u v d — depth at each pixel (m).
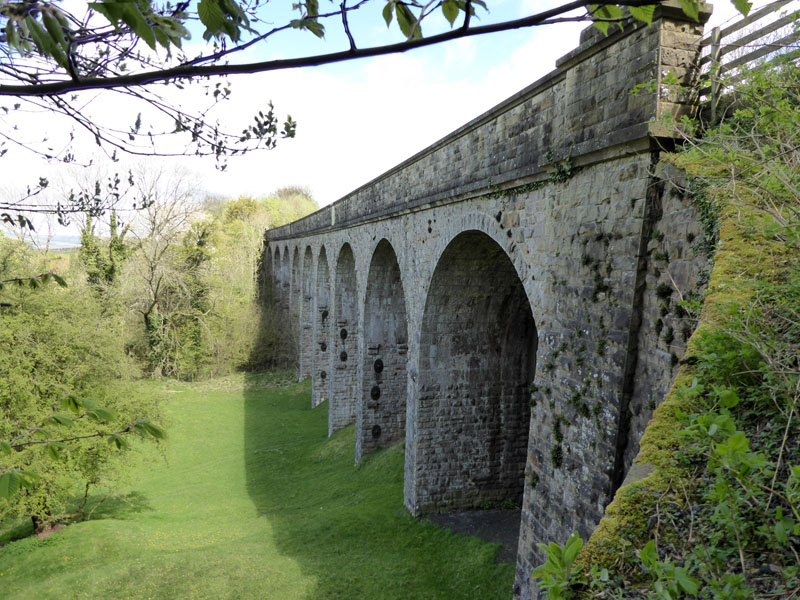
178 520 15.10
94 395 14.65
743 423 2.87
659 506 2.50
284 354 35.22
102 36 1.78
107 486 15.94
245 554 11.46
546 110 7.20
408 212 12.80
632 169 5.60
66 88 1.59
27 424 12.18
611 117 5.82
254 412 26.27
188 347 32.09
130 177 8.18
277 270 37.88
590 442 6.24
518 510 12.61
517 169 7.90
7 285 14.16
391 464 15.70
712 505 2.41
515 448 12.98
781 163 4.20
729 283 3.73
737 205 4.27
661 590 1.87
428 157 11.52
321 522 12.73
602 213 6.10
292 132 3.11
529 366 12.89
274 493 16.88
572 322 6.67
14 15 1.26
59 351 13.95
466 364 12.48
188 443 22.41
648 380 5.45
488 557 10.22
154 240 30.78
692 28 5.28
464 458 12.67
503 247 8.59
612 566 2.28
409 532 11.80
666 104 5.19
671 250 5.12
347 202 19.05
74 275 27.34
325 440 21.08
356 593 9.55
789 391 2.66
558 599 2.09
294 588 9.80
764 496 2.32
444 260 11.15
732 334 3.06
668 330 5.14
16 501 12.21
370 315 17.05
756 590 1.92
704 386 2.99
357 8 1.40
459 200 10.12
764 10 4.70
